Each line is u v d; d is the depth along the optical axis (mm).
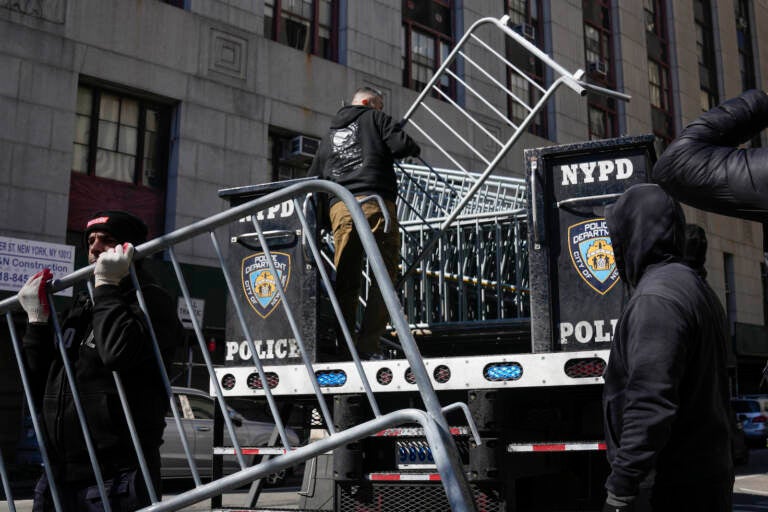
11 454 13531
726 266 31188
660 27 30812
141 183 15891
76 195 14938
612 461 2396
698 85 31828
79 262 14258
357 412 4020
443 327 5691
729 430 2412
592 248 3957
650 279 2412
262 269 4688
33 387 2967
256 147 17141
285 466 2379
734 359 27172
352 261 4805
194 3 16641
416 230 6340
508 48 23125
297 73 18094
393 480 3855
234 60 17078
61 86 14602
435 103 20516
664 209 2508
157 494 2746
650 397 2191
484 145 21484
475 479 3678
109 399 2691
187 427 11055
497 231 5832
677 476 2311
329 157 5051
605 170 4004
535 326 3984
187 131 16156
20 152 13961
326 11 19422
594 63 26297
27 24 14320
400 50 20344
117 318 2596
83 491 2703
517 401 4199
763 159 2084
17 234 13742
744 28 35094
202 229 2754
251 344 2693
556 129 24000
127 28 15570
